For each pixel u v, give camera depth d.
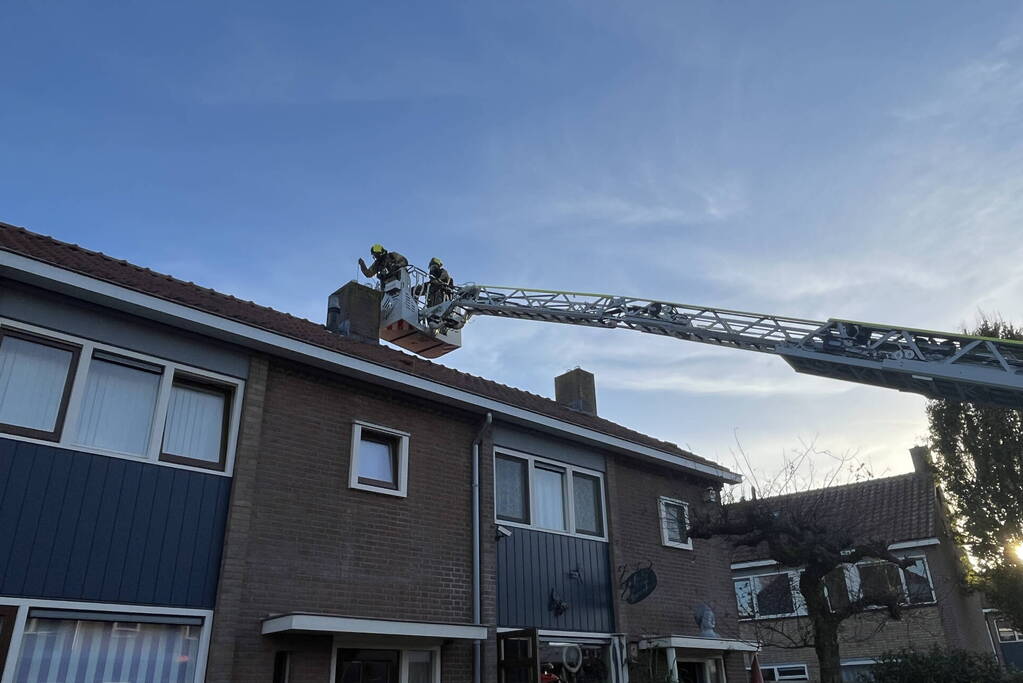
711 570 15.30
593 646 12.34
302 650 8.77
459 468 11.45
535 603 11.67
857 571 21.69
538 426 12.46
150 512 8.12
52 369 7.96
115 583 7.66
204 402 9.09
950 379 10.37
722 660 14.50
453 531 10.98
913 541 21.53
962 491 22.55
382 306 19.83
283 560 8.96
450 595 10.55
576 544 12.77
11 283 7.80
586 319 16.19
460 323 19.83
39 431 7.65
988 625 26.31
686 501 15.45
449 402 11.33
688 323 14.02
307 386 9.99
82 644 7.42
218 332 8.96
